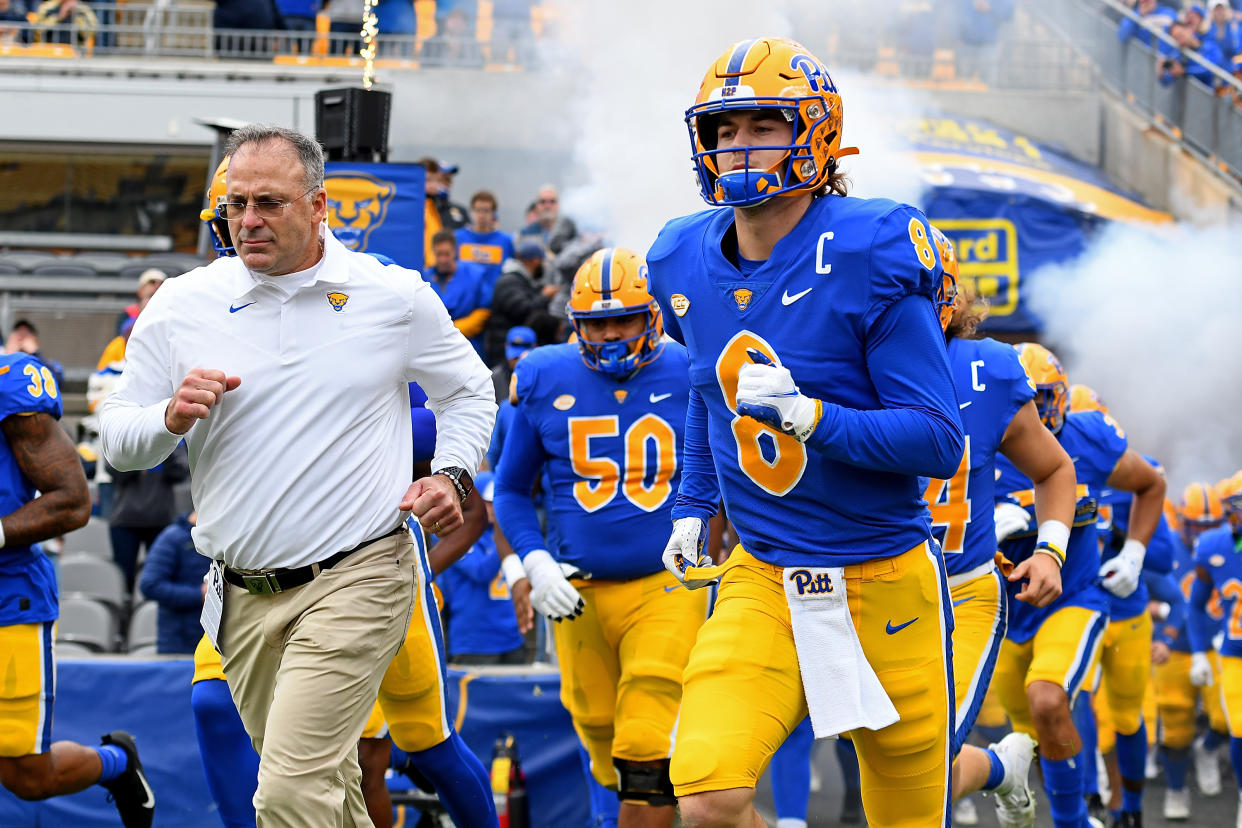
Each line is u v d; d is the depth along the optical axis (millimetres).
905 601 8750
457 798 12461
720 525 15242
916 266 8219
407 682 11930
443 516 9523
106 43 35000
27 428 12570
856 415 8125
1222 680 18234
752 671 8633
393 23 34750
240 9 34750
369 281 9570
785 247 8469
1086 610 14969
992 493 12320
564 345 14445
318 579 9383
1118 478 15633
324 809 8977
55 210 33656
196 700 12125
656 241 9219
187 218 33906
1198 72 35250
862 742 9062
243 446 9312
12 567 12664
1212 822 19906
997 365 12141
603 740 14234
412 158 34281
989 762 13094
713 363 8773
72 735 17109
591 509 13758
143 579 18656
